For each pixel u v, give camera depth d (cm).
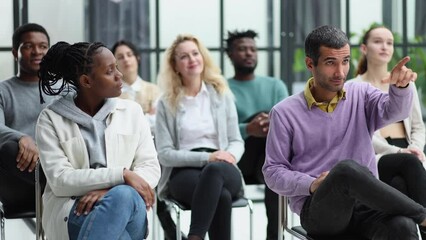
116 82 317
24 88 394
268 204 427
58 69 320
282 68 571
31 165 357
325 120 319
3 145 358
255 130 432
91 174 302
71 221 300
